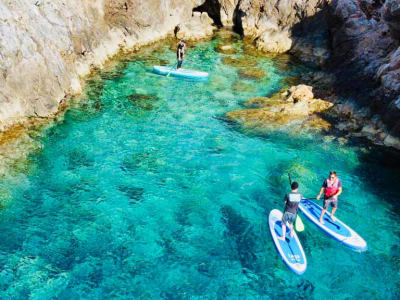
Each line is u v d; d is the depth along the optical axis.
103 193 12.98
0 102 14.69
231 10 29.42
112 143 15.43
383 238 11.85
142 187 13.37
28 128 15.35
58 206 12.34
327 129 16.89
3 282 9.89
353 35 21.36
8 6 15.77
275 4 26.75
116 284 10.05
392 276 10.62
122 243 11.23
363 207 13.03
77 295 9.72
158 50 24.95
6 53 14.88
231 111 18.19
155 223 11.98
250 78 21.97
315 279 10.47
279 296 10.01
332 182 11.56
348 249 11.40
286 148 15.70
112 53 22.92
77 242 11.16
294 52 25.53
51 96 16.69
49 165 13.92
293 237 11.44
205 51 25.44
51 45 17.55
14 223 11.60
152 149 15.30
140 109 17.95
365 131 16.48
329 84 20.19
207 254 11.06
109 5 23.00
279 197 13.30
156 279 10.27
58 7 18.98
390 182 14.20
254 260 10.95
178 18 28.08
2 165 13.40
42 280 10.01
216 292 10.02
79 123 16.41
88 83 19.70
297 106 18.25
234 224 12.12
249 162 14.86
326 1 24.50
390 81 16.08
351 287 10.29
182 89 20.19
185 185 13.59
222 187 13.60
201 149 15.46
